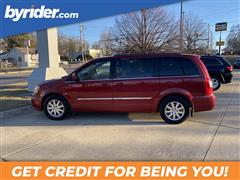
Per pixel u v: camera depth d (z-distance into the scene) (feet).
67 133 17.66
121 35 72.69
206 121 20.11
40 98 21.49
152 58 19.83
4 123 20.77
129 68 20.02
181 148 14.39
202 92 19.15
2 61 229.04
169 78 19.39
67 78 21.12
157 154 13.64
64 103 21.08
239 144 14.84
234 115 21.91
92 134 17.29
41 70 35.32
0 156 13.93
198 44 125.49
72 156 13.69
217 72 37.35
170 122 19.47
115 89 20.04
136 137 16.46
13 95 32.96
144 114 22.63
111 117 21.79
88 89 20.47
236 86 41.55
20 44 272.10
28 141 16.26
